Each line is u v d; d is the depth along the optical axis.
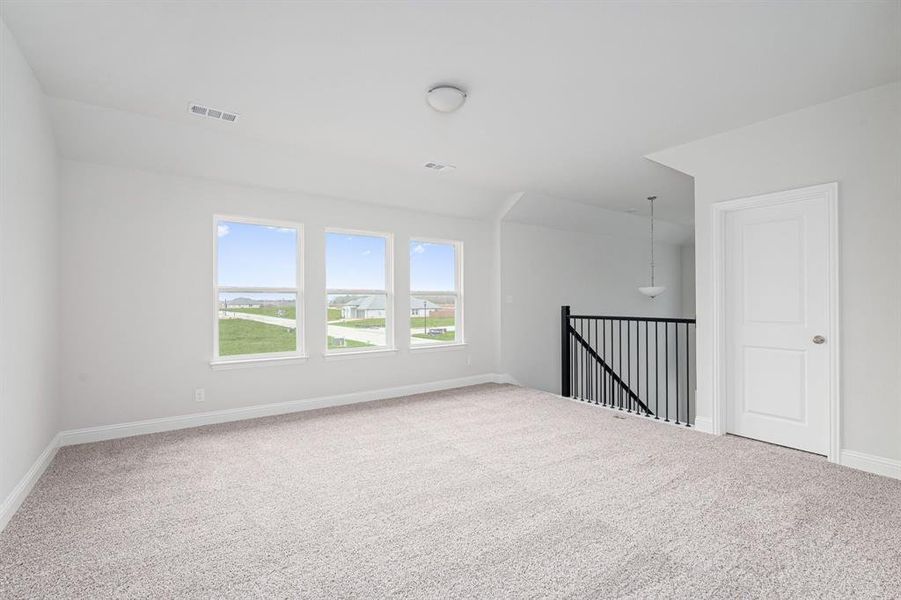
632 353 7.59
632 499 2.44
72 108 3.04
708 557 1.88
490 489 2.58
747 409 3.58
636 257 7.71
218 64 2.53
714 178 3.68
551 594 1.64
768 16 2.08
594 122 3.35
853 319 2.94
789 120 3.20
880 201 2.82
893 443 2.78
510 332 6.07
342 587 1.69
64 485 2.63
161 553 1.92
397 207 5.20
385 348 5.11
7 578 1.74
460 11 2.04
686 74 2.63
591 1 1.97
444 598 1.62
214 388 4.00
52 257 3.14
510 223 6.08
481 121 3.34
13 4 2.00
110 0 1.97
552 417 4.21
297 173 4.28
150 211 3.72
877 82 2.74
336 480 2.71
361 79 2.70
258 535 2.07
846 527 2.12
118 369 3.57
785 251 3.34
